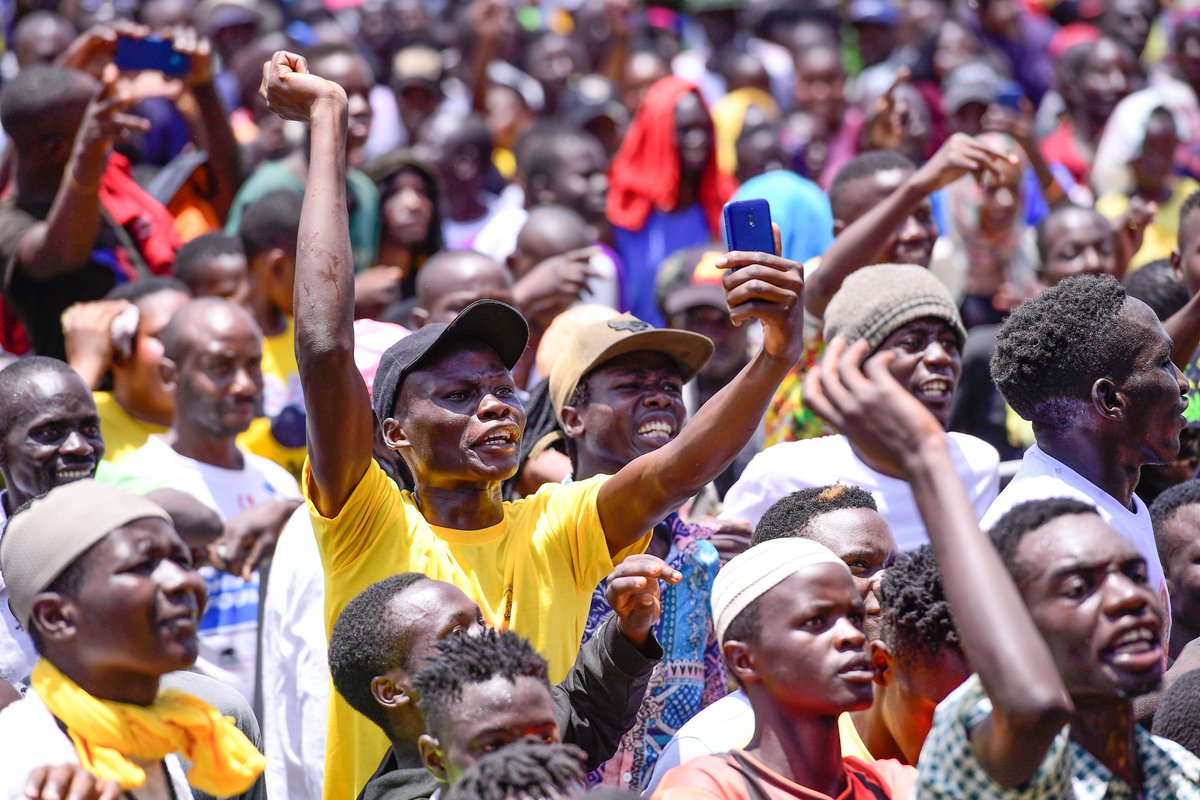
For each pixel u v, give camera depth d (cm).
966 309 1777
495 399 954
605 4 3062
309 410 903
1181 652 1048
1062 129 2620
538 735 760
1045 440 1010
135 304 1449
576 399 1180
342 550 936
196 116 1884
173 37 1797
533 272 1638
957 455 1229
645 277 2181
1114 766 749
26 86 1602
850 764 848
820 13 3231
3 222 1577
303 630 1105
